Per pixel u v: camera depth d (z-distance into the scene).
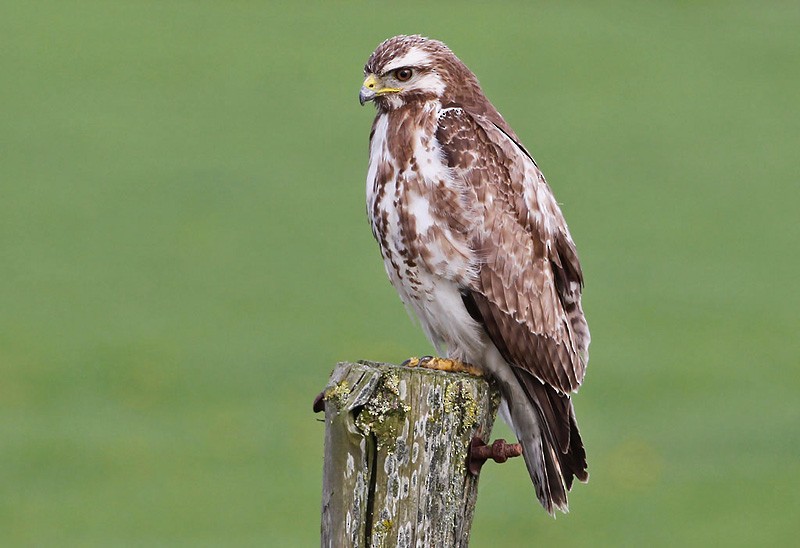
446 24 44.44
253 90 38.78
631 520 15.18
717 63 40.84
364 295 23.45
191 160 32.53
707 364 20.31
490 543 14.69
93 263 25.17
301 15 45.59
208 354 20.70
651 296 23.48
